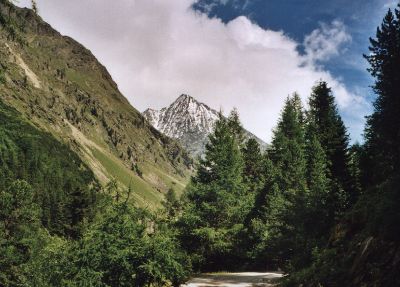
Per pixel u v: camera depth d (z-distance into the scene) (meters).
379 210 15.94
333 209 30.80
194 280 28.97
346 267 16.45
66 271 13.98
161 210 16.48
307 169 44.66
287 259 34.25
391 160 28.28
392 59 30.36
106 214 14.73
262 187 48.59
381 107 29.78
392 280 12.66
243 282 28.02
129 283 14.13
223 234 37.88
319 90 47.59
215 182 40.41
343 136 35.91
